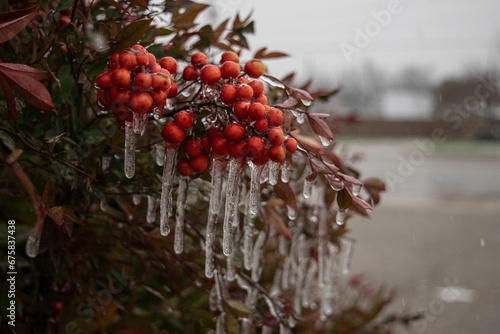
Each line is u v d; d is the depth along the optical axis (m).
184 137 0.39
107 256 0.52
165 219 0.40
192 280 0.50
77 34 0.41
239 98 0.38
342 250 0.65
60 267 0.50
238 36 0.49
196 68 0.41
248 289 0.50
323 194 0.52
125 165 0.39
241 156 0.38
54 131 0.43
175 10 0.46
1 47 0.43
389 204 2.94
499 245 2.07
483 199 3.18
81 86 0.44
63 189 0.46
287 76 0.53
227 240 0.40
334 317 0.73
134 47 0.38
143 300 0.60
